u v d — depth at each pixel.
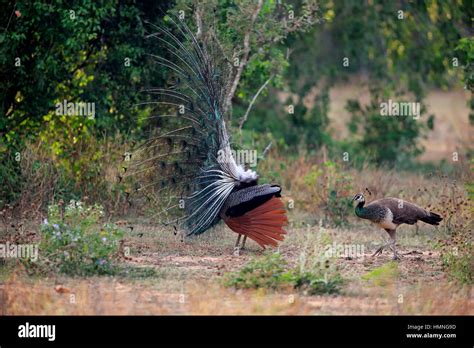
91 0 18.89
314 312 11.59
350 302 12.32
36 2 18.42
